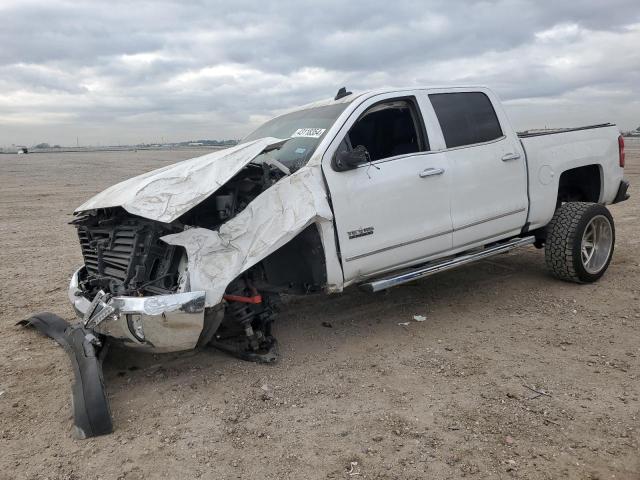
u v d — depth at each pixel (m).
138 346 4.02
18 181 24.52
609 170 6.68
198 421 3.69
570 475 2.93
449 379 4.12
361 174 4.72
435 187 5.12
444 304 5.88
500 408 3.65
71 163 43.78
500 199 5.61
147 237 4.16
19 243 10.14
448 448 3.23
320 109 5.39
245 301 4.33
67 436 3.57
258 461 3.21
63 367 4.62
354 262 4.68
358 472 3.05
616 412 3.53
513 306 5.68
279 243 4.18
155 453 3.34
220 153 4.68
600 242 6.33
